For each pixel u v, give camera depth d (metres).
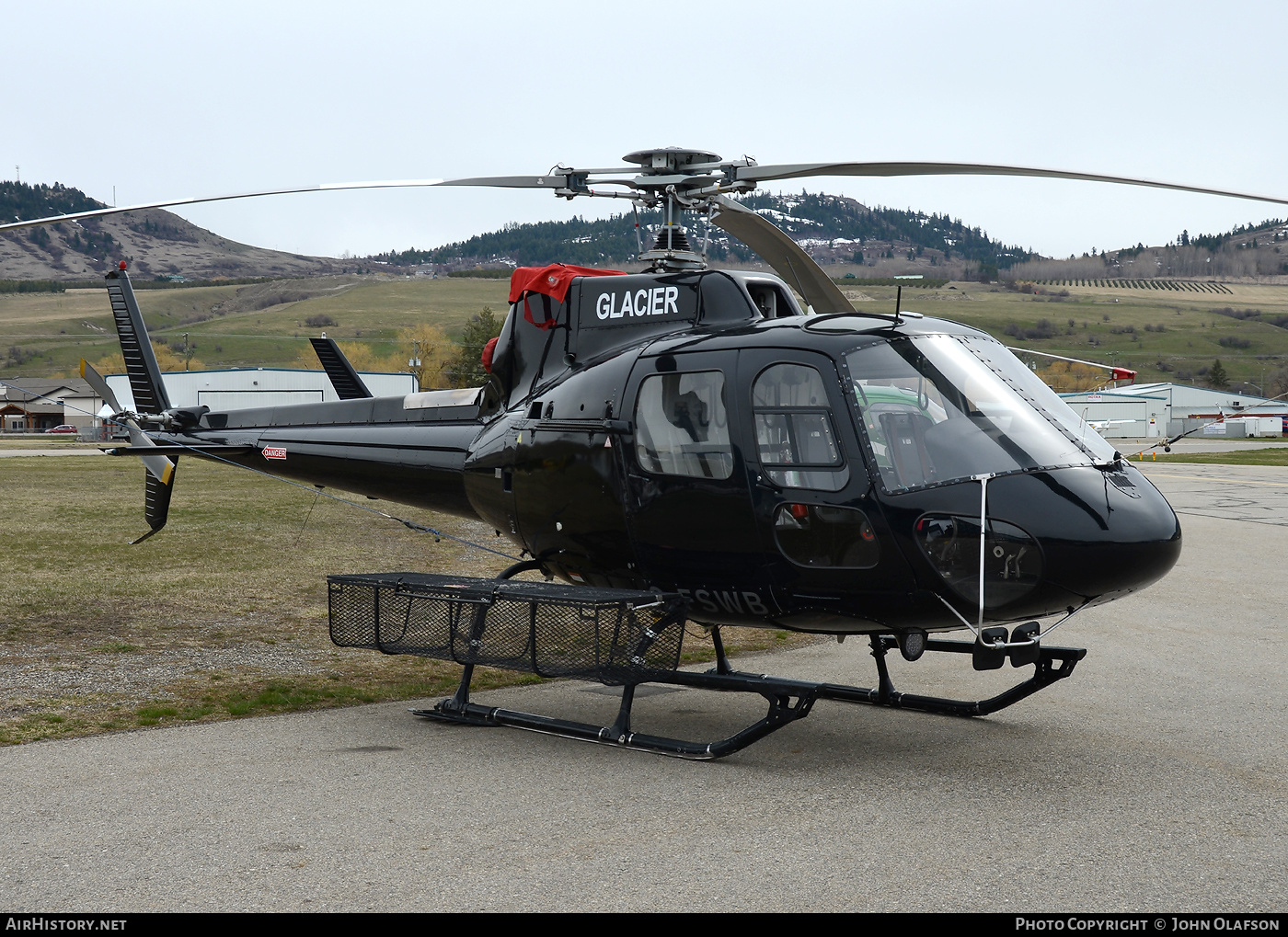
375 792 5.06
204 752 5.78
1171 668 8.07
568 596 5.74
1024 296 178.88
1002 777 5.32
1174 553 5.38
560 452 6.31
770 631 9.80
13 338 172.75
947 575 5.13
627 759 5.67
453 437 7.46
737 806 4.84
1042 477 5.20
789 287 6.85
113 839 4.41
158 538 15.39
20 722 6.34
